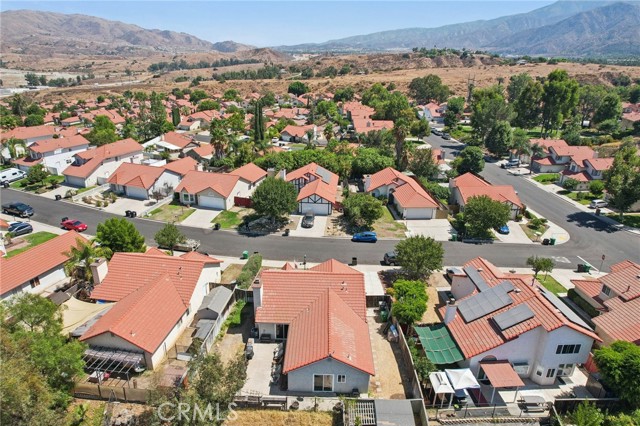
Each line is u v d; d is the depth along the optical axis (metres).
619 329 35.81
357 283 38.25
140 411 28.47
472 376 30.94
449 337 35.31
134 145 94.94
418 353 34.66
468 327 35.16
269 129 126.56
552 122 123.38
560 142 98.88
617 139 114.44
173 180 77.56
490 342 32.78
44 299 32.06
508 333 32.56
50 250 46.56
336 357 29.72
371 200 62.31
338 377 30.73
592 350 37.06
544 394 32.31
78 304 41.22
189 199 72.00
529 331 32.34
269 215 63.22
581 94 147.12
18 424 23.25
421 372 31.78
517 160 101.50
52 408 27.34
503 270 51.94
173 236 52.38
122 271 40.88
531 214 68.56
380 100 166.38
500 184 86.62
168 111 163.88
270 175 76.62
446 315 36.72
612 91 157.62
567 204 75.38
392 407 28.31
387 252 55.19
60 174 88.75
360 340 33.06
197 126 141.62
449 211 70.12
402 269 49.38
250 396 29.67
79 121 148.88
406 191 70.19
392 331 37.19
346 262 52.84
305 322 34.62
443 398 30.25
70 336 34.88
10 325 29.02
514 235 62.19
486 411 30.23
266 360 34.62
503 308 35.47
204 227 63.25
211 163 92.69
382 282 48.12
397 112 137.00
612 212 70.88
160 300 36.31
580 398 30.67
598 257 55.81
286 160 85.88
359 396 31.00
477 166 87.12
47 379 26.59
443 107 166.75
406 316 36.66
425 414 28.33
